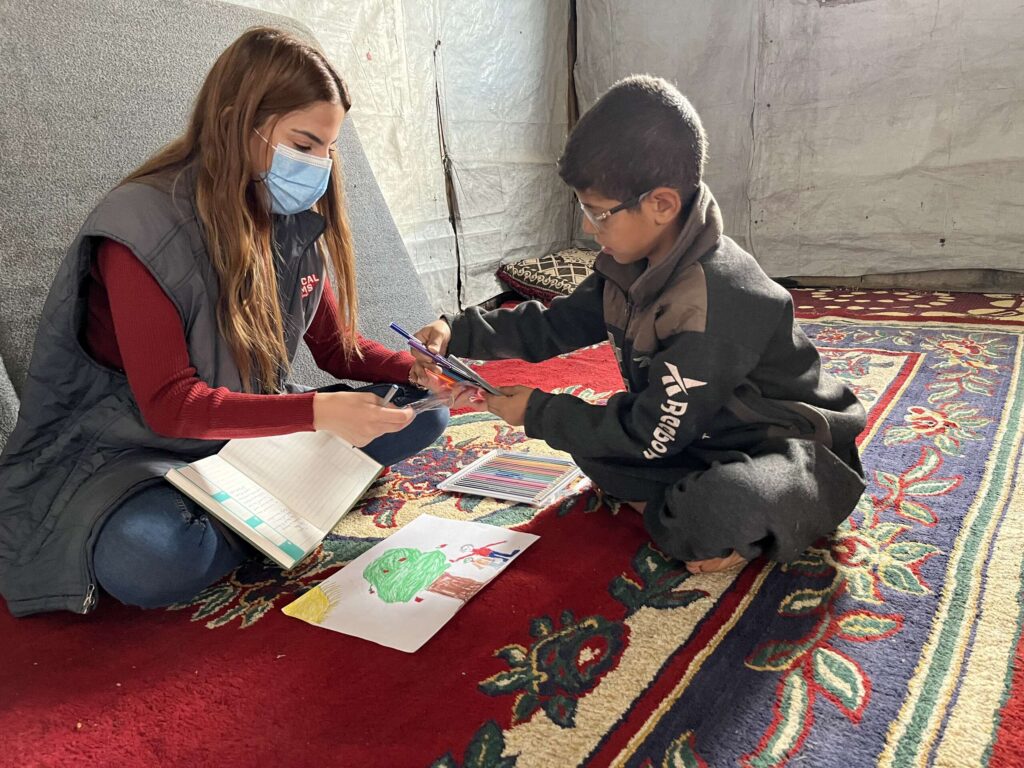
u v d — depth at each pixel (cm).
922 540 124
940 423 172
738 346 113
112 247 112
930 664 95
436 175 311
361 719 93
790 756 82
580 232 414
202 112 118
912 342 244
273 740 90
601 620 109
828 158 344
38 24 164
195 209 118
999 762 79
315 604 117
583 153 112
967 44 305
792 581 116
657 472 128
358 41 263
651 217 114
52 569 113
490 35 332
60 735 94
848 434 126
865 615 106
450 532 136
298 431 114
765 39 343
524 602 114
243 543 124
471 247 335
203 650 109
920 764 80
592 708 91
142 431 121
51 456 121
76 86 166
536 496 148
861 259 349
